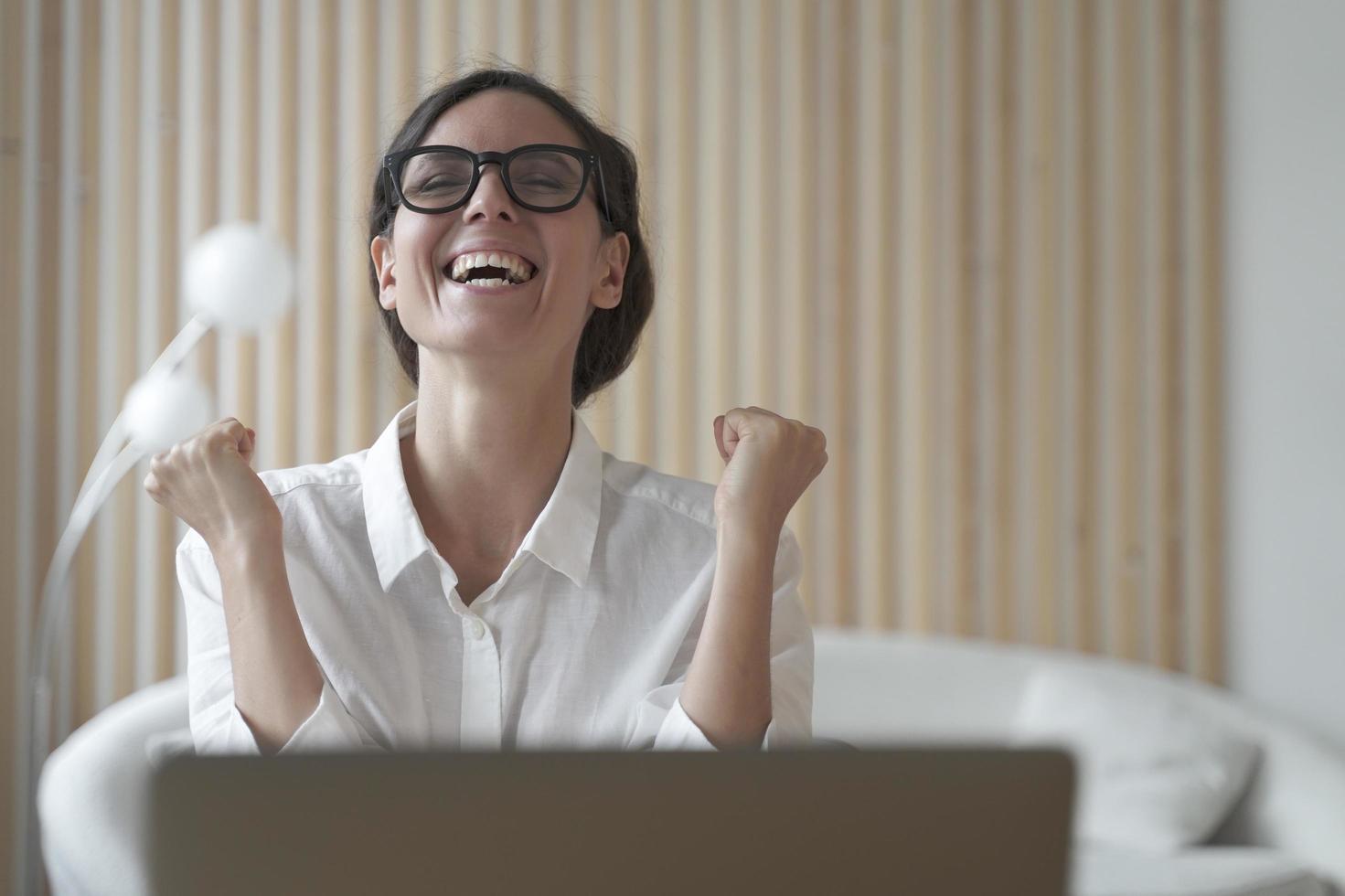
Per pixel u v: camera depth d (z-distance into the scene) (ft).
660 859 2.19
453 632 4.31
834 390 12.14
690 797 2.19
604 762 2.18
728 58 12.10
